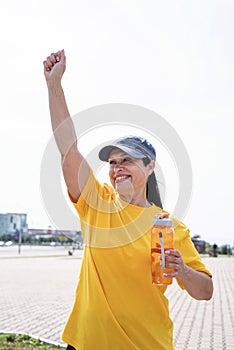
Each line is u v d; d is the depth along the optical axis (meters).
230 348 6.35
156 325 2.46
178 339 6.91
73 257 35.38
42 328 7.67
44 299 11.39
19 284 14.92
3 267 23.06
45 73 2.60
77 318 2.49
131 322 2.39
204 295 2.56
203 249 52.75
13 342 6.29
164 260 2.33
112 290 2.41
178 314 9.26
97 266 2.43
